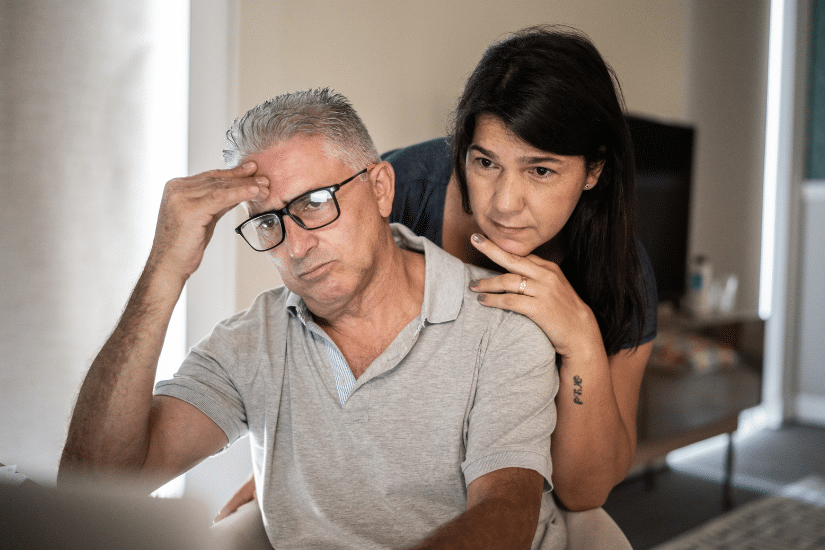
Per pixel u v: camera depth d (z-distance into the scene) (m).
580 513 1.11
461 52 2.44
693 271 3.33
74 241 1.80
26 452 1.74
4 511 0.38
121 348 0.92
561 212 1.02
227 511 1.21
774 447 3.63
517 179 0.98
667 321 2.92
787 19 4.01
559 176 0.99
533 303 0.97
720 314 3.29
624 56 3.00
